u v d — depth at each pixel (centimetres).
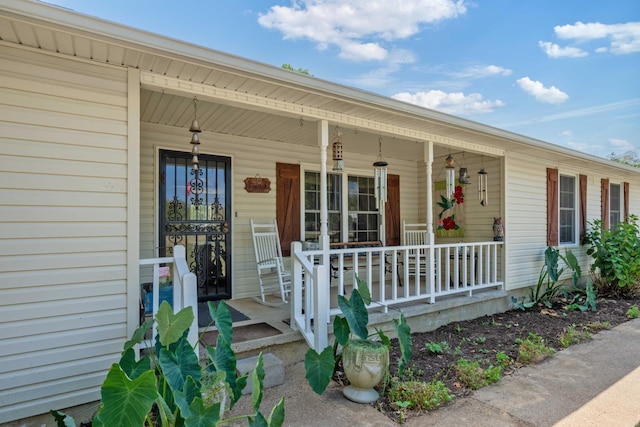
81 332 258
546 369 344
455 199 652
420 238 679
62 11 213
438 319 468
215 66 273
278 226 531
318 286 312
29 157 245
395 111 383
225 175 488
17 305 239
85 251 261
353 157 624
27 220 243
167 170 448
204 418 162
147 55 256
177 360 191
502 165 577
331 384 305
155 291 286
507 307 566
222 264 483
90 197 263
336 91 332
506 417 256
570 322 501
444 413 262
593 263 736
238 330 347
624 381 316
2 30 221
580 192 744
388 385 303
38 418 244
